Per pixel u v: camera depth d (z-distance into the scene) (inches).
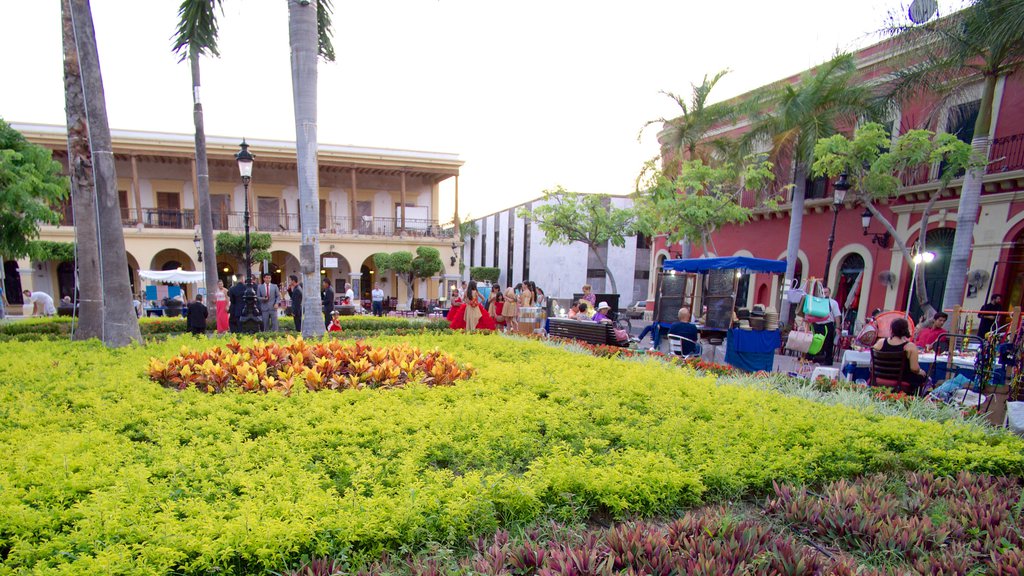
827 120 529.0
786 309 562.9
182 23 370.6
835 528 103.4
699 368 279.3
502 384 210.8
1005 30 361.4
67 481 100.0
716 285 422.3
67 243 832.3
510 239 1446.9
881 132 449.7
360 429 142.9
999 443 160.1
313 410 163.8
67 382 190.7
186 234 924.6
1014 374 210.1
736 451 135.0
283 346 256.8
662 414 177.6
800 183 561.9
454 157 1051.9
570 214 924.6
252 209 1011.9
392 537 88.5
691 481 113.3
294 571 78.0
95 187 296.5
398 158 1011.3
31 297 639.8
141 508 90.7
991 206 483.8
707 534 93.1
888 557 95.6
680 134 674.8
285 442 130.3
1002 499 118.3
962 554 92.4
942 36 409.1
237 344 262.5
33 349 275.0
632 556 82.3
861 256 611.5
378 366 214.7
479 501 97.6
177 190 978.7
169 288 895.7
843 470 135.3
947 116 511.5
